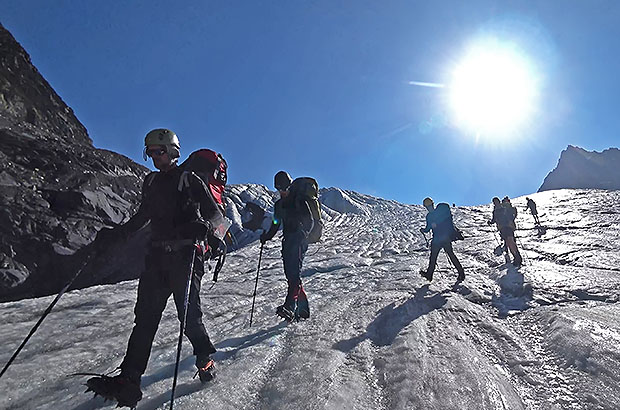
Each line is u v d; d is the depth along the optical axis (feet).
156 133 8.19
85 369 9.95
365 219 119.96
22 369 9.61
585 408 7.42
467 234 58.70
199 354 8.24
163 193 7.97
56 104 123.54
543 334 12.28
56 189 63.67
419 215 125.70
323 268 33.40
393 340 11.73
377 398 8.05
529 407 7.61
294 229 14.39
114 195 71.97
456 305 16.56
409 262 35.06
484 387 8.18
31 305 17.93
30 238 51.57
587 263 28.76
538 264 29.07
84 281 49.34
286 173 15.16
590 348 9.77
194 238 7.54
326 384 8.30
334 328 13.14
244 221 100.12
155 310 7.53
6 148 69.82
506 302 18.04
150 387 8.26
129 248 50.90
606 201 98.63
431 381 8.48
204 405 7.27
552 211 86.22
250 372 8.98
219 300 19.25
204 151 9.50
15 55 117.91
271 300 19.61
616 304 16.38
